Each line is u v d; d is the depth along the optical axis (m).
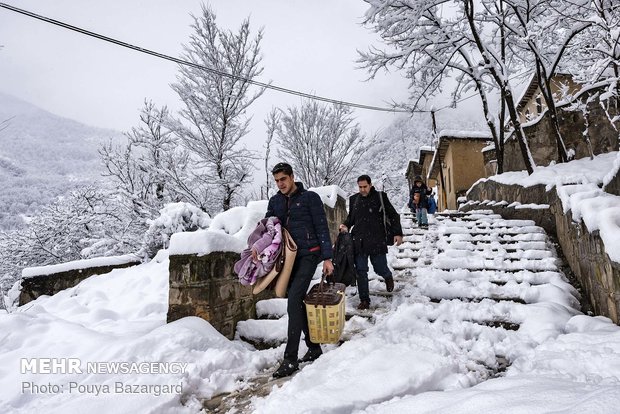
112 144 12.38
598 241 3.21
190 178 11.64
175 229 7.62
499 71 10.61
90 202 12.95
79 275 6.37
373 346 2.81
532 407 1.49
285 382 2.54
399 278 5.07
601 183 6.13
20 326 3.28
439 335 3.05
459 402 1.72
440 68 11.61
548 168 8.96
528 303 3.90
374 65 11.47
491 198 10.84
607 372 1.96
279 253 2.88
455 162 16.92
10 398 2.32
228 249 3.67
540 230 6.50
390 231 4.30
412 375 2.22
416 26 10.73
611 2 6.86
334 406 1.97
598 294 3.34
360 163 13.83
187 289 3.39
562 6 8.09
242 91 11.48
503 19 10.63
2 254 12.34
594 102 9.27
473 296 4.07
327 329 2.86
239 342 3.49
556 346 2.50
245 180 11.80
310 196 3.06
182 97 11.26
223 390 2.55
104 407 2.18
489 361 2.60
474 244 6.45
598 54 7.51
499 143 11.78
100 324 3.87
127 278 5.68
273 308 4.05
